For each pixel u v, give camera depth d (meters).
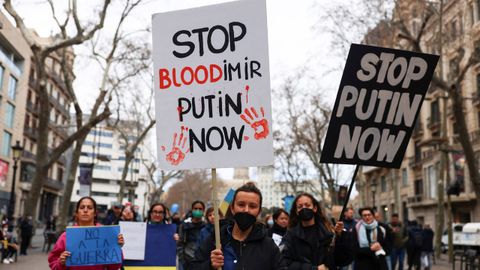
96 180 107.06
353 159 4.64
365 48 4.59
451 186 25.14
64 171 70.06
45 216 63.75
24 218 21.06
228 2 4.44
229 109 4.36
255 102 4.32
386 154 4.66
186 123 4.43
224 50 4.42
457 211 41.97
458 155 34.47
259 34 4.37
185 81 4.47
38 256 20.69
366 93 4.62
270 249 4.12
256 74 4.34
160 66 4.53
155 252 7.37
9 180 47.53
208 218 8.99
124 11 21.73
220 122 4.37
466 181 38.81
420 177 48.38
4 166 45.72
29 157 52.81
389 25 20.62
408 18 20.34
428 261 18.39
